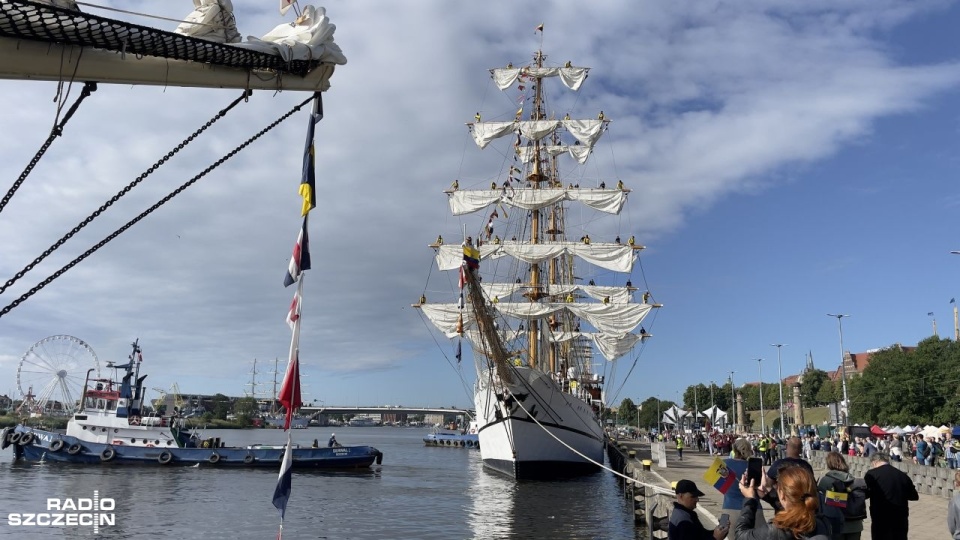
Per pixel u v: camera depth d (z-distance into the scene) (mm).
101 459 60781
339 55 10938
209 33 9531
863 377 105062
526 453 50188
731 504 11562
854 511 11852
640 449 79562
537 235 64188
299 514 38031
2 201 9039
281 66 10289
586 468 54688
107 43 8508
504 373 47125
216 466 61688
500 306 58938
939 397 92500
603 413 72562
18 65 8289
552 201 63156
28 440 61594
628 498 40719
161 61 9336
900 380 94812
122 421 63688
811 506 7668
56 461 61062
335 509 39906
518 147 71562
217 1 9461
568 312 65875
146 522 35125
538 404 49938
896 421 93875
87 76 8789
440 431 167750
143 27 8453
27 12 7723
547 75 69438
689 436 91562
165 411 70125
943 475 28875
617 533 31047
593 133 65688
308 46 10484
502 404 50375
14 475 53156
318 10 10727
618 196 62500
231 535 32000
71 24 8062
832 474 12094
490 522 34656
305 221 12250
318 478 58188
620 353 57906
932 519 23172
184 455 61500
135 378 65188
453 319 57438
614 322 57906
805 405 192625
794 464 8133
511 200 63219
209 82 9852
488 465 57969
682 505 10039
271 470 61594
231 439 154875
